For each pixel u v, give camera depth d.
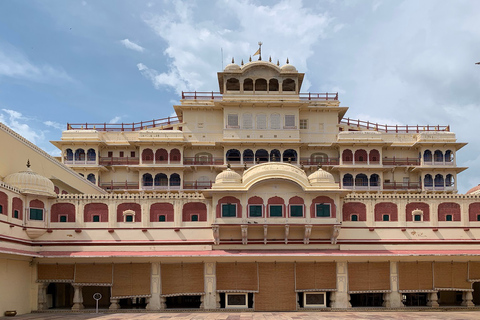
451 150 69.12
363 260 41.53
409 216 43.34
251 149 67.00
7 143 38.41
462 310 40.81
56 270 40.25
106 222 41.88
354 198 43.34
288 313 38.81
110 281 40.22
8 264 36.12
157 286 40.47
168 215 42.34
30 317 35.38
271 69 68.38
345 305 40.88
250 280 40.84
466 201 43.62
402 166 68.44
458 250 42.44
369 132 68.25
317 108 68.12
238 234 42.09
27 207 39.31
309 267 41.25
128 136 69.00
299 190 41.81
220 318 34.78
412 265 41.72
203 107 67.94
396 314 37.78
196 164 67.25
